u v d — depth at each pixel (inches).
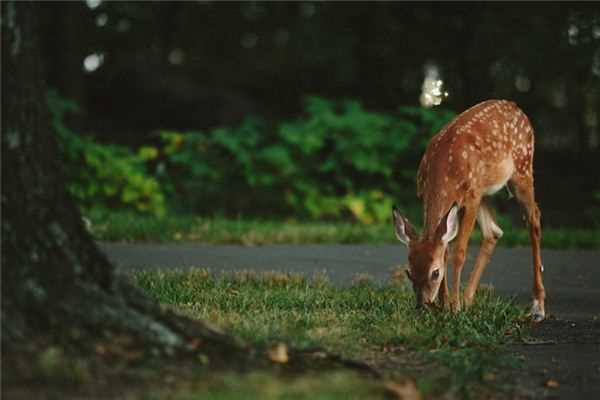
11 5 286.5
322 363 297.6
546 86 1249.4
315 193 828.6
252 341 312.3
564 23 1091.3
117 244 633.0
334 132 847.7
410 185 856.9
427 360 327.0
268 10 1397.6
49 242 283.1
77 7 1068.5
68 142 792.3
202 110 1233.4
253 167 836.6
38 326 274.5
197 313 375.9
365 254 609.0
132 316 286.0
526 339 376.8
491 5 1093.8
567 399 292.2
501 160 440.8
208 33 1453.0
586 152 1138.7
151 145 1072.2
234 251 612.7
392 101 1246.9
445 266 404.2
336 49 1246.9
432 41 1197.1
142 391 257.9
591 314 440.8
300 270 539.5
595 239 679.1
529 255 617.3
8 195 282.2
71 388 256.2
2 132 283.9
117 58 1301.7
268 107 1343.5
